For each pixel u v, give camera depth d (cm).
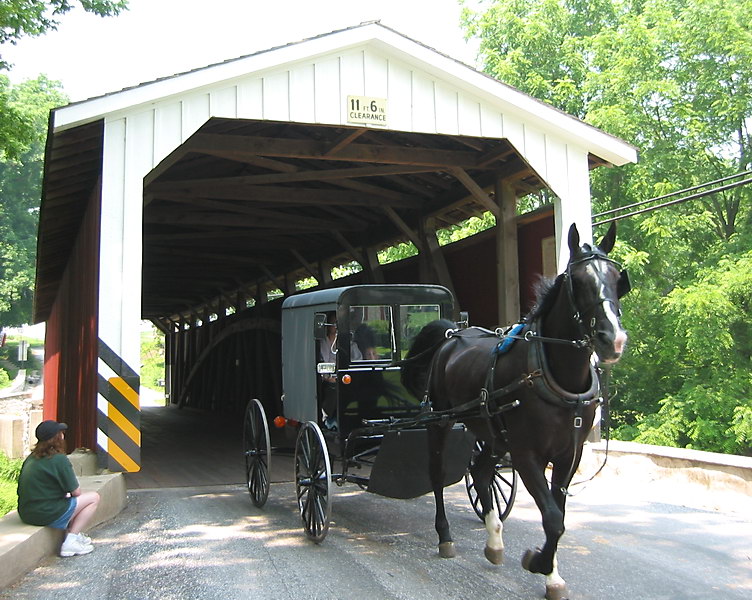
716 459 678
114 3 1077
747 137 1738
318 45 775
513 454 412
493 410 431
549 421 393
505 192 1038
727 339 1375
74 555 505
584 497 693
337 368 604
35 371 4297
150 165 725
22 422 1260
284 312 735
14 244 3916
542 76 1828
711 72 1638
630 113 1581
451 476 555
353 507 678
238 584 438
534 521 608
